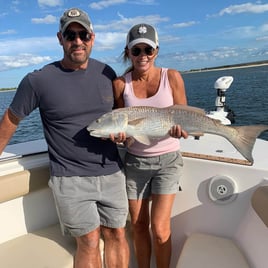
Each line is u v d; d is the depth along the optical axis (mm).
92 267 2188
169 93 2340
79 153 2252
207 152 2621
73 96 2230
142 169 2381
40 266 2070
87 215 2205
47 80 2193
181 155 2518
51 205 2645
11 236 2420
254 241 2178
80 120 2271
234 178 2396
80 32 2162
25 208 2482
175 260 2648
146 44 2207
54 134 2281
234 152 2615
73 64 2219
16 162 2479
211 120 2295
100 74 2348
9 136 2312
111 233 2359
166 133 2277
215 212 2480
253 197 2182
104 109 2348
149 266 2566
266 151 2689
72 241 2361
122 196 2367
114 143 2408
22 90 2207
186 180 2551
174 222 2625
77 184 2248
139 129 2236
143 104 2352
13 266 2072
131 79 2387
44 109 2256
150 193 2492
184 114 2287
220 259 2180
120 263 2381
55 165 2301
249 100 20844
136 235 2523
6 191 2256
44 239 2395
